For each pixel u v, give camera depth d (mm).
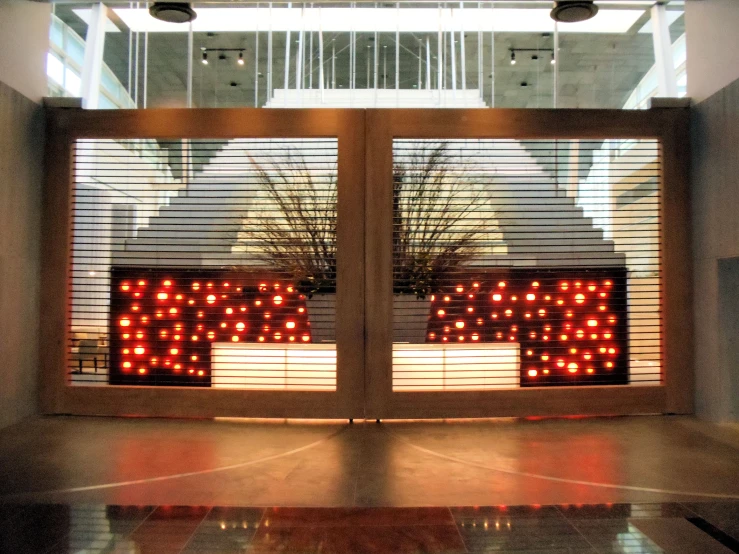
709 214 6805
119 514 4086
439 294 7297
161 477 4879
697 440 6027
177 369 7453
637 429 6480
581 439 6074
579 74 12156
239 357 7301
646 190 7336
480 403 6941
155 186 9164
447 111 7039
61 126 7207
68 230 7195
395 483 4734
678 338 7145
